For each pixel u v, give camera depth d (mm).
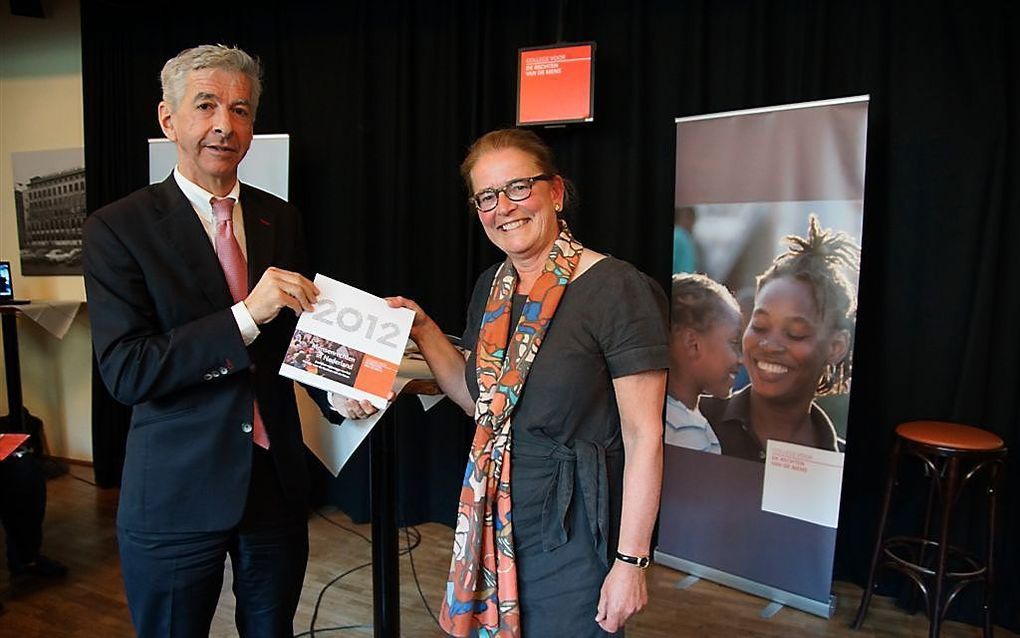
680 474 2686
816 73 2475
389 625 1754
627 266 1181
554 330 1142
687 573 2693
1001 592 2312
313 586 2559
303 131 3260
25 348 3965
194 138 1253
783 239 2367
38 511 2576
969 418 2299
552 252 1192
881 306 2471
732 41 2604
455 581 1197
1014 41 2191
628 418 1131
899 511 2486
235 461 1295
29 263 3914
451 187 3020
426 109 3059
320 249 3291
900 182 2389
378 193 3160
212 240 1331
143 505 1273
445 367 1443
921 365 2402
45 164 3793
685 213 2580
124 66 3459
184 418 1274
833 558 2355
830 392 2316
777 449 2439
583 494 1129
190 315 1272
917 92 2332
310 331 1283
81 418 3934
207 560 1318
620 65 2760
